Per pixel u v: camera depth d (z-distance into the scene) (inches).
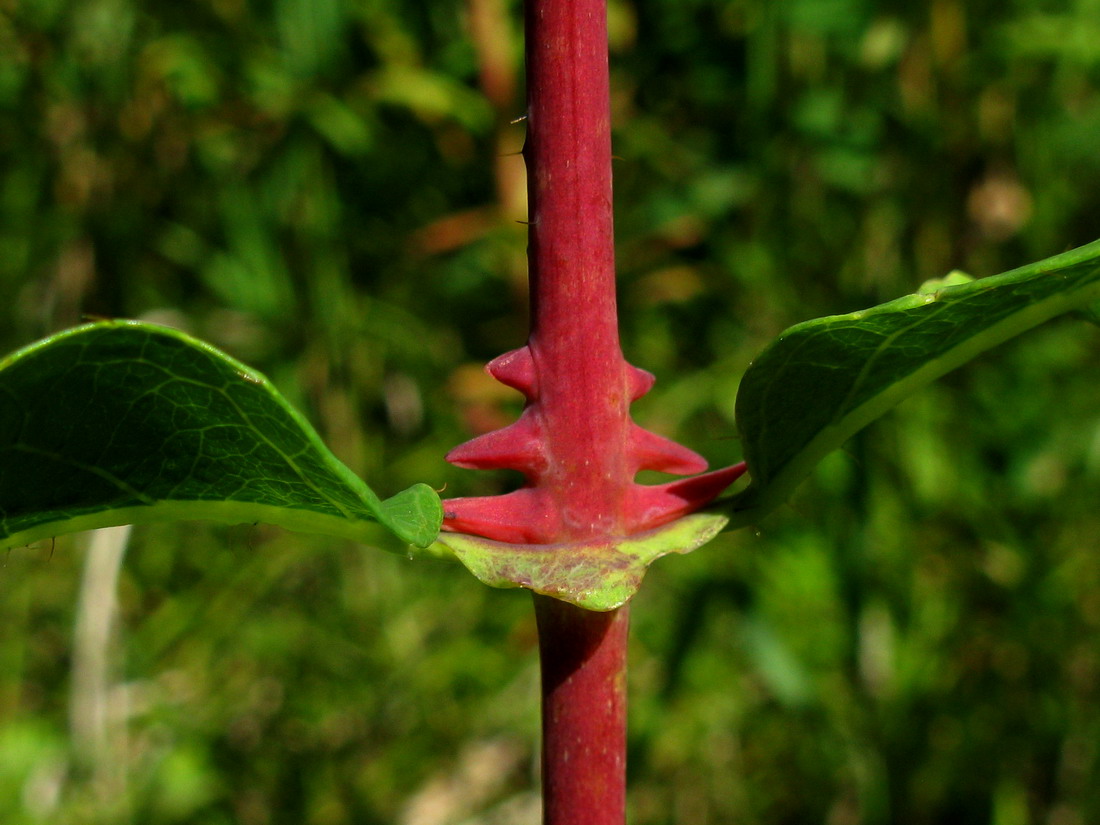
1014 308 4.3
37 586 11.0
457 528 4.4
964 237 10.2
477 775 10.2
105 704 10.0
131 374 3.9
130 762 10.2
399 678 10.4
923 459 9.6
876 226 10.1
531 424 4.4
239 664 10.6
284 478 4.2
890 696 9.7
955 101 10.0
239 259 10.4
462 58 10.5
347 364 10.6
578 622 4.5
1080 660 10.0
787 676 9.4
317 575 10.9
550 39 4.3
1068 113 10.1
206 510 4.3
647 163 10.5
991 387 10.0
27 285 11.0
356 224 10.8
